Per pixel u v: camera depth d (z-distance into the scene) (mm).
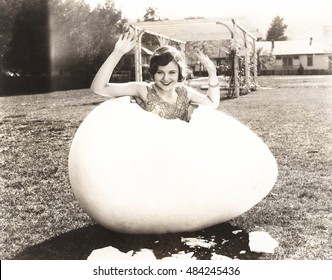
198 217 3145
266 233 3264
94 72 15758
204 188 3039
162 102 3354
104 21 14742
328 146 5801
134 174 2969
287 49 26766
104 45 15078
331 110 8977
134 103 3244
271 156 3525
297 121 7773
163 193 2992
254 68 15852
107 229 3443
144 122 3090
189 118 3381
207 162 3045
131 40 3279
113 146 3002
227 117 3449
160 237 3258
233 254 3008
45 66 15336
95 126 3105
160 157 2975
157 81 3297
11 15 14492
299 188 4219
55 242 3240
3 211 3814
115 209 3045
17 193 4273
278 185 4324
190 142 3061
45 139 6867
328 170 4758
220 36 14672
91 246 3168
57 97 13297
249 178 3227
